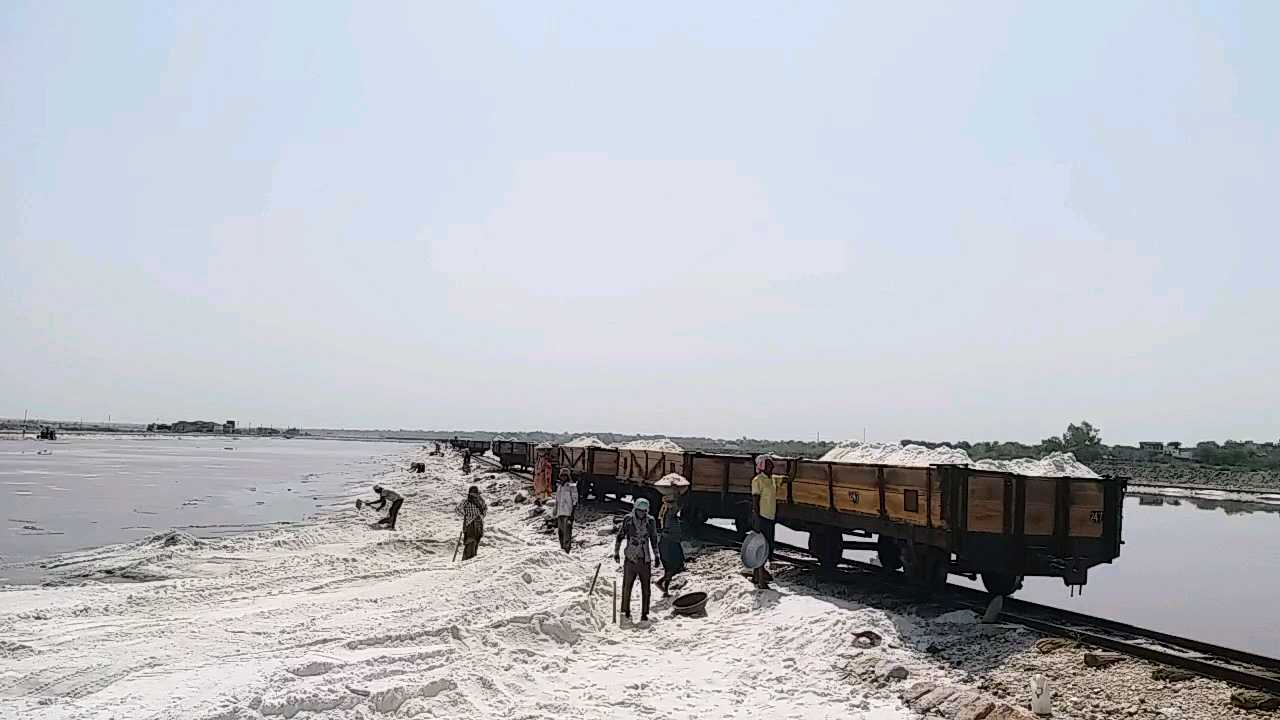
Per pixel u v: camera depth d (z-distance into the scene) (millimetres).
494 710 8484
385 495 28031
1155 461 105250
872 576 14836
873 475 13531
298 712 7578
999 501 11547
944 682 8977
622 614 13281
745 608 13406
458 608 12703
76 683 8625
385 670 9023
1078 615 11867
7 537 25156
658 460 24344
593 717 8414
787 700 9039
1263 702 7648
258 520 31734
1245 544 34688
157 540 22750
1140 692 8320
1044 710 8055
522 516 30469
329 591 15750
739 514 20969
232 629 11641
